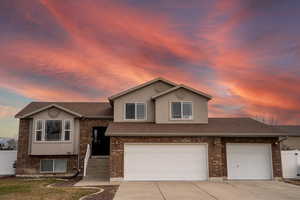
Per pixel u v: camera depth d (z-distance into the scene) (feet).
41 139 64.95
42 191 39.86
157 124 61.72
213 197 36.40
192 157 55.16
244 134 55.72
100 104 79.20
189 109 63.10
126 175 53.88
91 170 60.39
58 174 65.36
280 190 42.65
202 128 58.54
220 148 55.62
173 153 55.16
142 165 54.39
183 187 45.27
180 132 55.36
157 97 63.10
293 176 60.75
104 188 43.93
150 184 48.75
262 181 53.72
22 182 52.47
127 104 65.87
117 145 54.54
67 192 39.19
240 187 45.60
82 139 68.18
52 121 66.23
